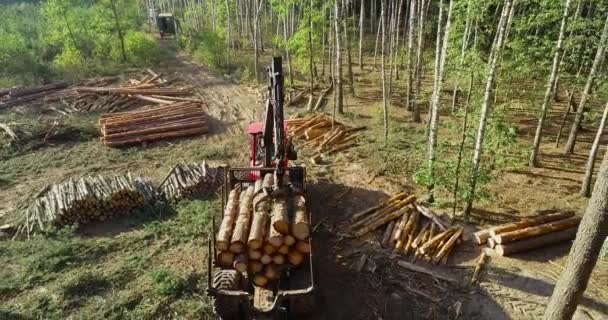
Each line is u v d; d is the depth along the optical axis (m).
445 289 9.71
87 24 31.30
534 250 11.09
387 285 9.85
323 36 25.80
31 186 14.47
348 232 11.81
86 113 21.36
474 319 8.93
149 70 28.14
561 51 14.52
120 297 9.45
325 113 21.48
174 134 18.77
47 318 8.89
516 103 18.84
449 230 11.38
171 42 38.16
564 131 19.38
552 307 7.44
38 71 26.78
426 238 11.22
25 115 20.67
